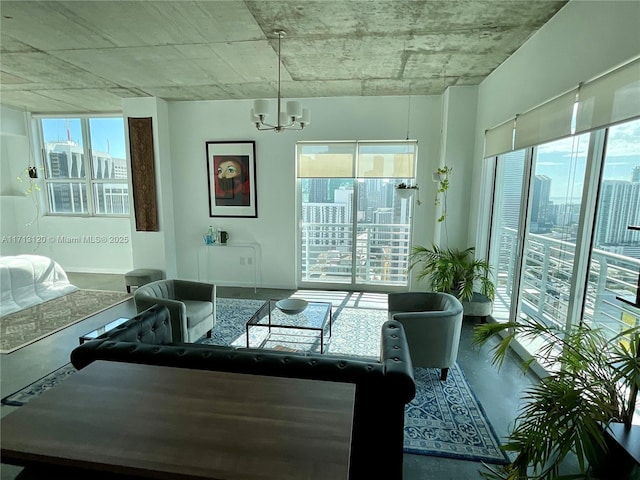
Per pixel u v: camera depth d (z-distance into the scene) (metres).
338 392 1.38
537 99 2.83
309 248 5.40
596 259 2.26
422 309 3.33
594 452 1.37
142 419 1.21
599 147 2.23
